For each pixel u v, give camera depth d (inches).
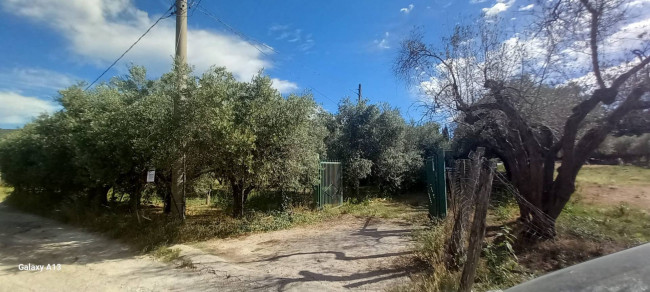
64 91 501.4
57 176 546.6
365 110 713.6
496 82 308.7
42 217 562.9
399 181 711.7
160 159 362.0
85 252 326.3
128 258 303.9
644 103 249.6
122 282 240.7
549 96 310.2
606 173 741.3
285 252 301.0
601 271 59.0
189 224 385.1
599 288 54.4
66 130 488.4
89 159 405.1
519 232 269.1
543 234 256.5
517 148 300.7
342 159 677.3
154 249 321.7
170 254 300.8
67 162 522.9
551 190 279.4
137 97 452.4
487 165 186.1
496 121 327.3
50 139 534.3
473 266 159.5
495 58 324.2
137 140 359.9
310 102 461.4
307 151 459.5
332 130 713.6
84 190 542.0
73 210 498.0
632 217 338.0
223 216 469.7
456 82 350.9
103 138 393.4
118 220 422.6
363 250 294.2
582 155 274.2
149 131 363.9
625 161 877.2
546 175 289.6
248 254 301.4
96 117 406.6
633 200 435.2
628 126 296.7
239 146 362.0
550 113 312.3
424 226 361.4
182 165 387.5
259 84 441.4
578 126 277.1
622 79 249.6
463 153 595.8
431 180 405.7
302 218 453.4
